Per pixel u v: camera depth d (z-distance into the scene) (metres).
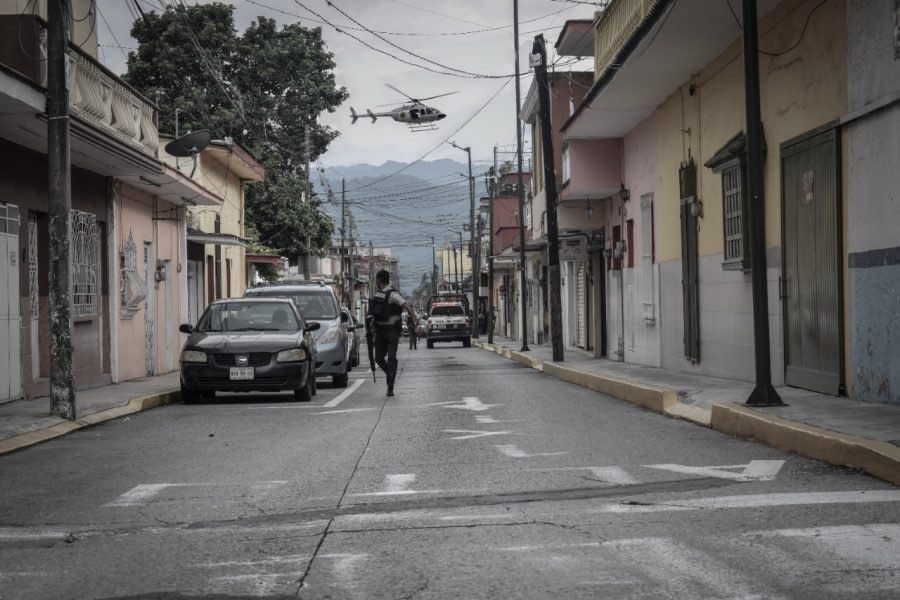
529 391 17.81
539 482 7.62
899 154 10.02
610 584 4.72
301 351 16.06
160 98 40.72
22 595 4.84
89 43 19.53
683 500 6.67
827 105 11.91
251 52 44.53
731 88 16.03
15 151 14.79
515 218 63.31
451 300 57.22
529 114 38.44
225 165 34.00
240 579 5.01
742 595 4.47
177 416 14.03
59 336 12.52
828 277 11.84
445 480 7.85
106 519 6.68
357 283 104.25
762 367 10.73
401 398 16.45
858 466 7.53
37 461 9.61
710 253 17.11
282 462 9.12
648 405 14.17
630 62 17.19
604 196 26.73
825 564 4.91
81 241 17.98
